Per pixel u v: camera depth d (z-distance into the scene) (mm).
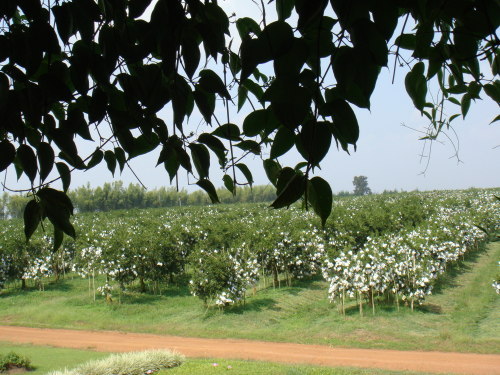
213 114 1153
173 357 9742
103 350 11898
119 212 41938
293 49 745
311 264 18359
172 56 1054
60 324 14914
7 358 9766
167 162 1252
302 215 24547
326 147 743
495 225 28562
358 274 13656
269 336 12805
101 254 17516
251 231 19984
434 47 1008
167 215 40656
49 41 1047
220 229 22547
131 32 1142
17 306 17312
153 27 1051
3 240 19750
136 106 1141
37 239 19953
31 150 1081
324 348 11461
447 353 10594
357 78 751
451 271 19562
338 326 13047
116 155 1367
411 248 15828
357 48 743
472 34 902
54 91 1057
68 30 1090
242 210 37562
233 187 1213
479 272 19453
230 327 13773
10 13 1042
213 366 9344
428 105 1553
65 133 1102
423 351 10812
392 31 741
